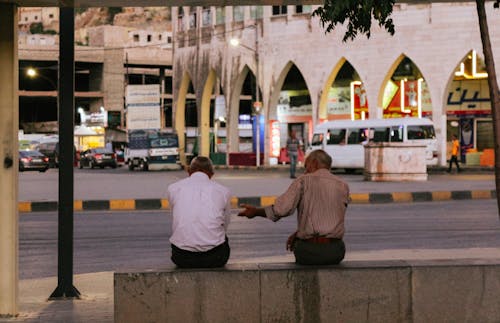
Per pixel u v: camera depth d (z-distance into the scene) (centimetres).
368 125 4938
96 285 1223
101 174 5366
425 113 5719
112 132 10644
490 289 874
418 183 3456
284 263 893
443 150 5375
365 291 862
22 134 9594
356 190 3019
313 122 5978
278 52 6159
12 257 972
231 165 6506
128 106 6306
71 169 1099
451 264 877
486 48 898
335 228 874
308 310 857
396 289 866
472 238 1717
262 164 6331
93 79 11869
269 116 6278
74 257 1548
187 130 11475
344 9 857
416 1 1037
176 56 7262
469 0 1029
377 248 1582
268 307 853
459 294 873
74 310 1020
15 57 949
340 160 5019
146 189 3366
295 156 4219
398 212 2344
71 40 1064
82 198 2797
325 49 5884
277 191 3120
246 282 849
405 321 868
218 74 6700
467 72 5547
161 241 1775
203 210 863
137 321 841
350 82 6028
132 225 2106
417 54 5447
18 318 966
